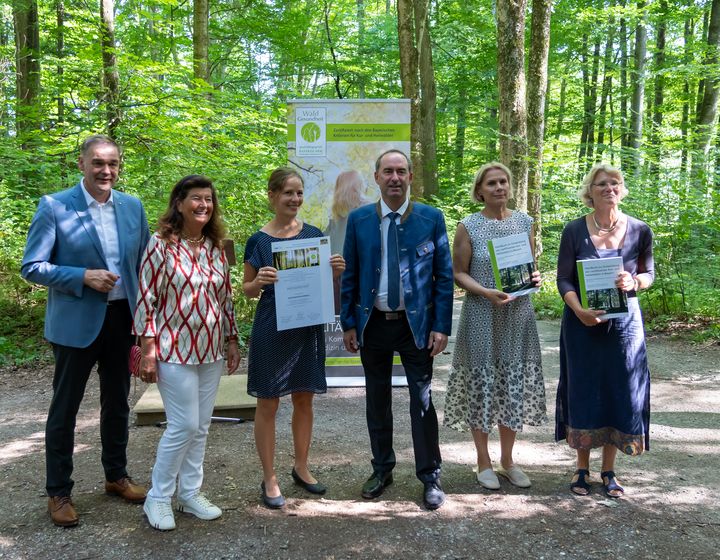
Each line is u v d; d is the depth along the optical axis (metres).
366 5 25.00
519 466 3.77
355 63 18.16
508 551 2.75
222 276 3.06
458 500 3.27
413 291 3.19
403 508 3.18
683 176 8.04
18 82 10.45
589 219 3.36
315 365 3.24
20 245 8.87
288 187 3.19
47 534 2.90
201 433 3.06
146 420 4.50
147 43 13.08
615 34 17.30
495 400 3.44
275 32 15.45
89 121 7.61
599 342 3.23
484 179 3.40
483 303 3.38
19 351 6.73
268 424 3.19
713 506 3.17
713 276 7.92
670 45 18.19
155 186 7.95
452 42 17.56
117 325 3.08
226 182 7.83
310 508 3.18
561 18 16.25
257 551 2.75
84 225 2.97
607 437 3.32
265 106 9.81
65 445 3.00
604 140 20.39
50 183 8.16
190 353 2.88
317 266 3.15
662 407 4.94
